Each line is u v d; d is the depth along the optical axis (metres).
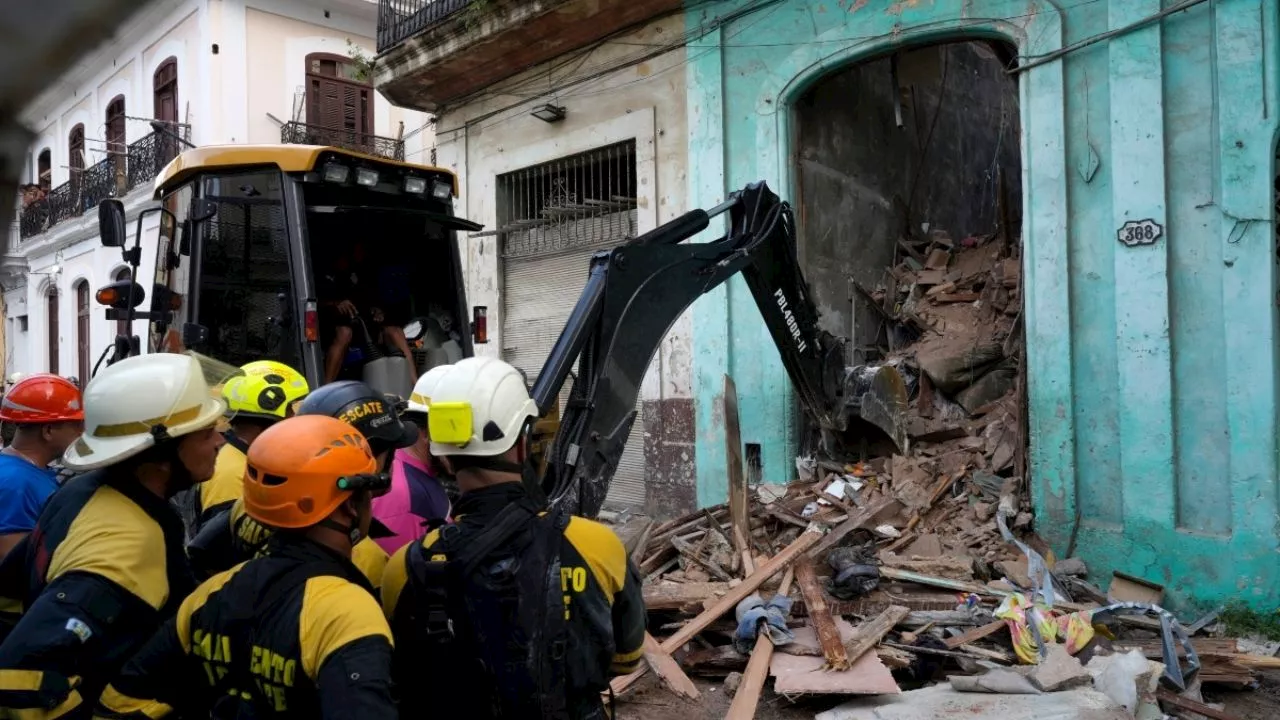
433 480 3.16
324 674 1.68
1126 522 5.45
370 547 2.35
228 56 15.27
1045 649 4.28
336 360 4.68
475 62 9.34
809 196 7.68
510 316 9.93
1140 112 5.40
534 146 9.41
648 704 4.34
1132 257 5.43
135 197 15.92
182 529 2.30
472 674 2.00
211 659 1.79
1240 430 5.02
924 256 8.62
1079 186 5.75
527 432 2.29
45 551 2.10
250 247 4.61
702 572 5.62
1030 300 5.96
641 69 8.38
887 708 3.88
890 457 6.84
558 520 2.14
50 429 3.32
